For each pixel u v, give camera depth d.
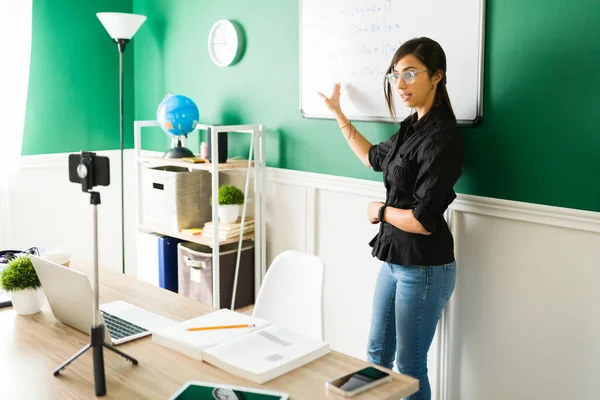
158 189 3.56
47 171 3.95
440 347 2.78
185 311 2.06
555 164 2.33
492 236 2.55
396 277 2.45
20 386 1.56
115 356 1.72
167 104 3.40
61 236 4.06
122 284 2.32
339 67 2.99
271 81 3.37
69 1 3.90
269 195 3.46
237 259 3.38
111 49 4.11
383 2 2.77
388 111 2.82
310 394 1.50
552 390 2.44
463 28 2.51
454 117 2.39
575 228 2.30
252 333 1.79
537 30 2.33
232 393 1.48
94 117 4.09
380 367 1.64
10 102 3.59
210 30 3.66
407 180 2.37
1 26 3.53
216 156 3.19
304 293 2.28
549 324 2.42
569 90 2.27
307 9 3.10
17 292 2.01
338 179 3.06
